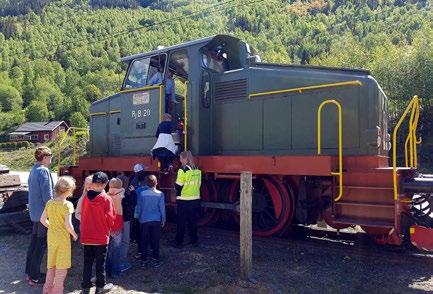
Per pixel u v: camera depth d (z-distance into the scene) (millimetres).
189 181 6895
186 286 5109
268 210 7395
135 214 6125
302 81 7125
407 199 5797
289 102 7258
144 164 8188
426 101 32344
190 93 7949
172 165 7758
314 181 6789
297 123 7148
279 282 5148
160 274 5633
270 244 6828
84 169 9625
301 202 6832
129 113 8859
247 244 5168
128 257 6523
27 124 70000
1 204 9117
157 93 8281
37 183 5348
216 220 8133
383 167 6637
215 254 6441
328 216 6477
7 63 121938
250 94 7695
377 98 6500
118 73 122000
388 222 5680
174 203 7848
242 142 7773
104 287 4926
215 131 8148
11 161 47156
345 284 5074
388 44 45062
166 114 7734
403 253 6164
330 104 6805
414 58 33625
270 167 6758
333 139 6750
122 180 6125
